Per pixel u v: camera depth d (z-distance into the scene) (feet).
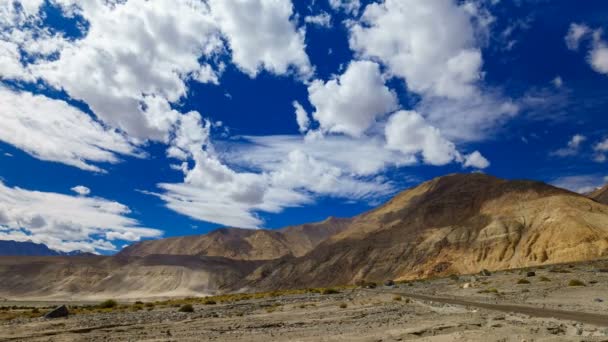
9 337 78.84
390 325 86.94
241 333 81.41
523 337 61.72
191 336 78.13
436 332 73.67
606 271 215.72
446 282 296.10
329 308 138.00
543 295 146.30
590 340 57.06
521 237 643.86
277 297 235.61
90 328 91.66
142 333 83.51
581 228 558.15
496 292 176.04
